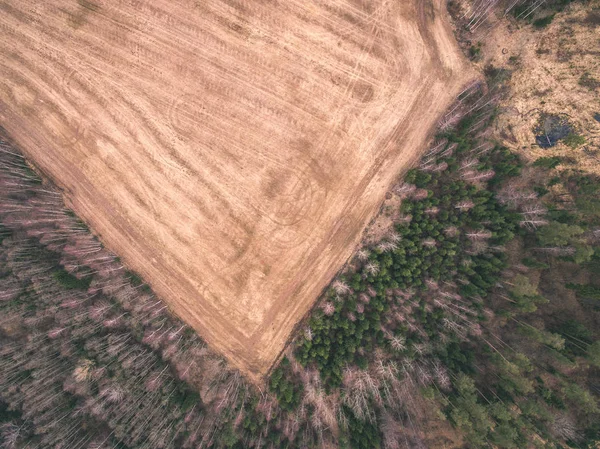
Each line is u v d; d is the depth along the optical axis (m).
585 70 45.69
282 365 48.56
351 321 46.56
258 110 49.94
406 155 49.25
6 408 47.69
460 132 47.75
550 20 45.19
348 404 46.62
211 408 48.22
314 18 48.97
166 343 49.41
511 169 45.56
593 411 40.88
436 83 48.91
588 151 46.25
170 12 49.78
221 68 49.88
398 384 46.88
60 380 47.50
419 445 44.81
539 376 45.44
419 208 46.47
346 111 49.38
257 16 49.19
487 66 48.22
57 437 45.72
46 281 48.31
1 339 48.62
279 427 46.94
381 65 49.03
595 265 44.22
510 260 46.28
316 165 49.75
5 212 49.25
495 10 47.47
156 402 47.31
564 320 45.47
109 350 47.47
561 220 44.22
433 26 48.56
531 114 47.31
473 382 42.91
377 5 48.69
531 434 43.41
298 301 49.69
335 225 49.59
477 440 40.69
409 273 45.03
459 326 45.09
